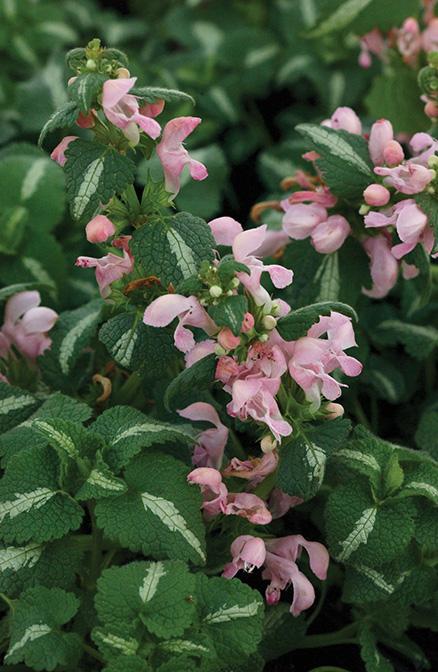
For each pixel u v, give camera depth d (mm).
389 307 683
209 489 547
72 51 528
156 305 511
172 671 507
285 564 545
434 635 610
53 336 605
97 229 521
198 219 535
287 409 533
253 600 527
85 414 556
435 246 556
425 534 550
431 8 701
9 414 573
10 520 528
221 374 520
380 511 544
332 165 572
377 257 581
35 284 613
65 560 537
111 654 509
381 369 668
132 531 525
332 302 526
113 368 608
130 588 516
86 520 604
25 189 703
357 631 585
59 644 516
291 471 534
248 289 516
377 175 571
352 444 558
